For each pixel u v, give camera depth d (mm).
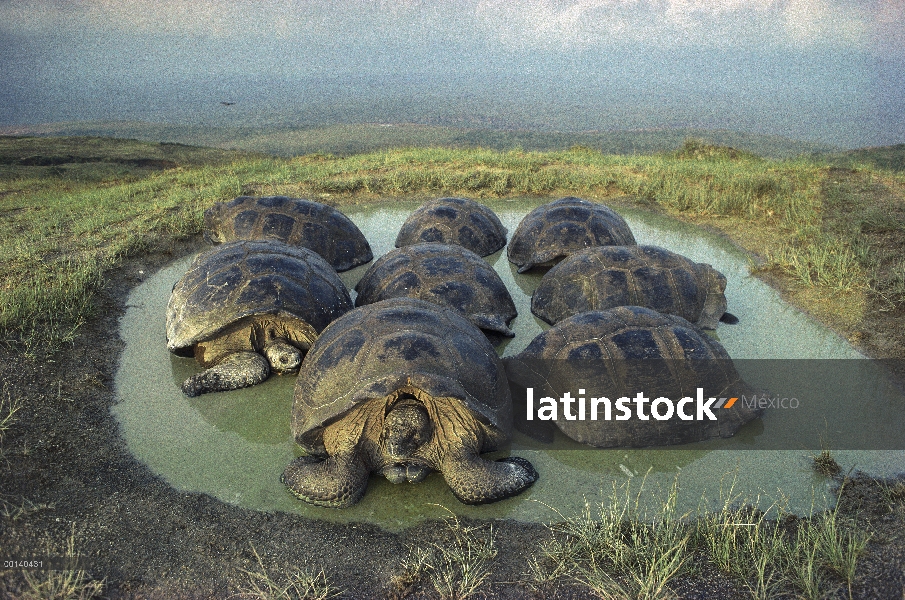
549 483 3025
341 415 2824
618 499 2941
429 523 2848
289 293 3598
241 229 4688
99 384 3506
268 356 3574
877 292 4246
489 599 2523
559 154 8875
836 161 8516
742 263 4945
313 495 2859
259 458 3152
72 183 9891
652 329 3219
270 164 8711
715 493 2957
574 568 2617
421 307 3230
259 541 2750
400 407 2869
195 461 3121
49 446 3086
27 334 3729
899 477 2980
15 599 2471
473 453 2959
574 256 4152
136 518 2820
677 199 6188
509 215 6047
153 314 4199
